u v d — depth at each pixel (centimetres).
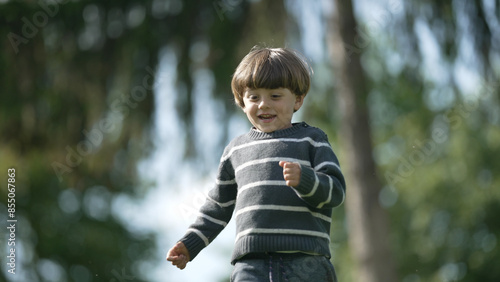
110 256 2770
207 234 484
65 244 2670
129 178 1212
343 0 1138
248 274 442
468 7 1072
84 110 1178
